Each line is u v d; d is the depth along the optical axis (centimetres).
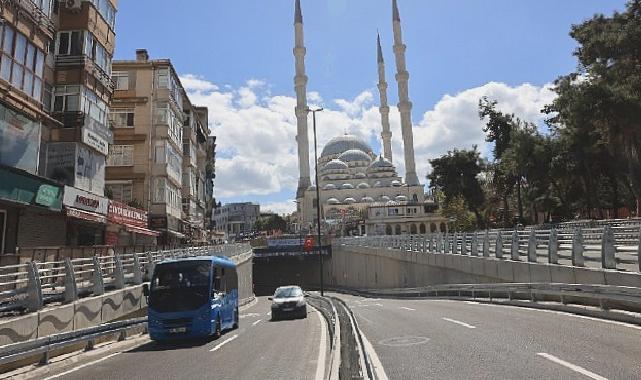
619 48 4016
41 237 2266
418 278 4297
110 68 2853
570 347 981
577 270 1778
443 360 942
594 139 5212
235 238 11362
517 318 1523
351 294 6062
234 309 1925
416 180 12781
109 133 2805
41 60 2141
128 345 1514
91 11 2556
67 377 1009
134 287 1980
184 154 4831
